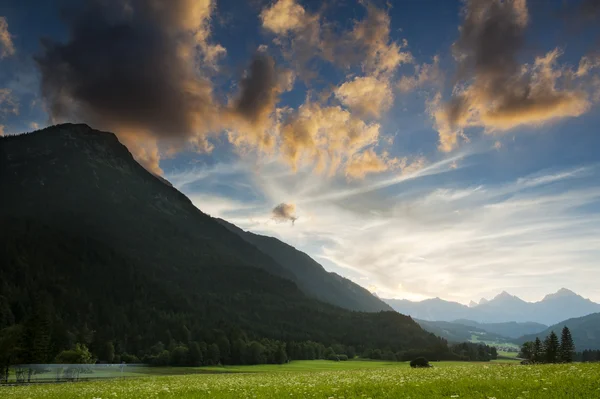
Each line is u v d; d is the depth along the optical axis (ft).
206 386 77.05
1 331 438.40
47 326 440.04
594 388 39.96
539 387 43.70
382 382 61.16
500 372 68.13
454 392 44.86
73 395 70.23
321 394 49.65
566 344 421.59
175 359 568.82
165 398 54.85
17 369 293.23
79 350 428.97
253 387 67.21
